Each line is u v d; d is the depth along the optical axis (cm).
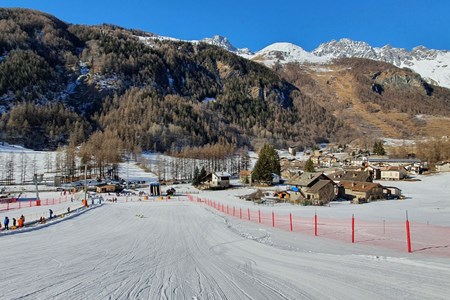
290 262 1484
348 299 941
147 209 5475
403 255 1666
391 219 3812
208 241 2302
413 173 12062
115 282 1183
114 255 1783
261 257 1642
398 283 1066
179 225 3406
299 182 7356
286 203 6481
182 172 13825
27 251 1923
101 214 4675
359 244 2108
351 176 8288
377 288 1024
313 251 1834
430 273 1181
